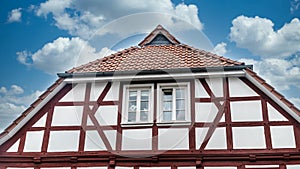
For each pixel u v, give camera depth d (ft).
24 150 22.71
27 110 23.39
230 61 24.80
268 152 20.86
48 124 23.34
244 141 21.38
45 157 22.35
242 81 23.24
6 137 22.80
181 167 21.21
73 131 22.94
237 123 21.88
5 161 22.49
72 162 22.13
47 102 24.13
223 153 21.17
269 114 21.85
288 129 21.29
